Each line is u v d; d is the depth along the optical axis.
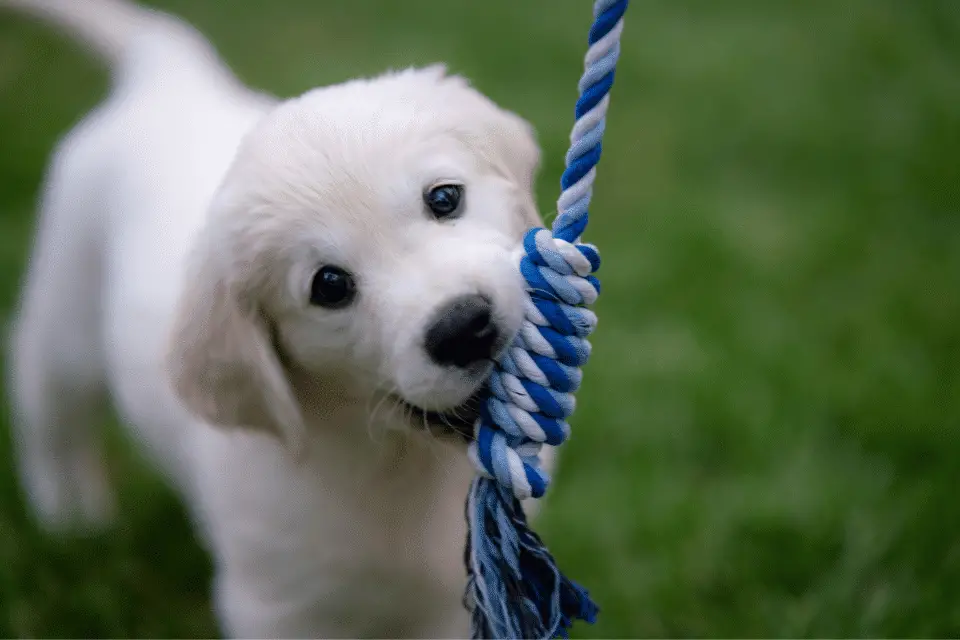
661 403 0.84
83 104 1.47
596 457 0.82
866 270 0.97
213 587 0.75
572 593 0.58
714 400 0.83
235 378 0.60
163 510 0.83
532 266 0.55
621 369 0.87
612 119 1.35
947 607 0.69
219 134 0.74
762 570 0.73
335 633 0.64
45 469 0.83
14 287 1.05
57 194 0.78
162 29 0.84
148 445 0.73
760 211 1.11
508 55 1.54
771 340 0.87
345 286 0.58
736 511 0.76
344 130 0.58
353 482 0.61
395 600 0.64
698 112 1.36
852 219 1.06
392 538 0.62
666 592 0.72
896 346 0.85
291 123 0.59
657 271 0.98
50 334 0.79
